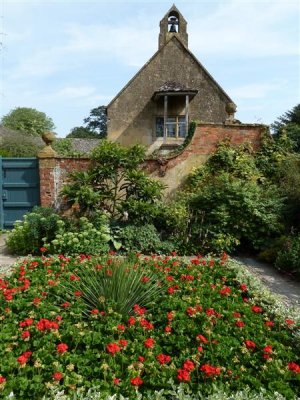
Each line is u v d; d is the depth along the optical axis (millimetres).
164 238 6789
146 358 2635
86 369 2447
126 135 15797
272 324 3309
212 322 3186
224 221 6691
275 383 2439
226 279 4496
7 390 2117
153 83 15922
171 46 16062
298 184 7109
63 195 7199
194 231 6707
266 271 5828
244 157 8102
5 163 7984
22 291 3703
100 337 2805
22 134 24078
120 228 6633
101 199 6930
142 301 3561
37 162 7957
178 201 7559
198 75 16062
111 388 2275
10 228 8055
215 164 8102
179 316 3271
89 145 26578
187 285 4059
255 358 2748
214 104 16031
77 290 3637
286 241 6117
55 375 2195
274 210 6930
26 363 2469
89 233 6270
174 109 15883
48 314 3150
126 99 15852
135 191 7148
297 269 5410
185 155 8188
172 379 2365
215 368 2416
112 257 4793
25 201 8016
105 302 3375
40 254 6383
